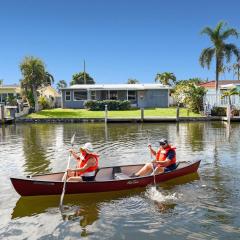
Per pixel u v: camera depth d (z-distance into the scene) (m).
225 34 40.81
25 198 10.05
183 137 22.94
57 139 22.83
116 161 15.47
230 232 7.88
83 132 26.84
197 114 38.16
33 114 40.81
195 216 8.76
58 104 55.94
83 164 10.54
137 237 7.71
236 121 34.03
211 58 41.72
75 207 9.43
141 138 22.83
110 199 9.98
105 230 8.07
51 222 8.53
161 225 8.28
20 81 44.91
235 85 41.81
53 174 10.91
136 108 45.94
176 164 12.70
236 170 13.18
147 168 11.75
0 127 32.22
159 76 74.94
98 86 48.31
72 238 7.73
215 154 16.55
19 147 19.47
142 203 9.69
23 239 7.71
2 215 8.96
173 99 50.81
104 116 38.03
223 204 9.53
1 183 11.73
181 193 10.45
